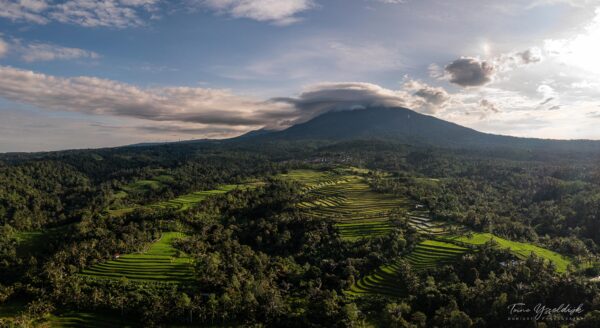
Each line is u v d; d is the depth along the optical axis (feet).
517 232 606.96
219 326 382.83
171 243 569.64
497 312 361.10
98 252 513.86
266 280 458.91
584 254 514.27
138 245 547.08
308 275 487.20
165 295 414.82
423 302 395.75
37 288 440.86
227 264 492.54
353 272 474.90
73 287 430.20
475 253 484.33
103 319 394.93
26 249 624.59
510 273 423.23
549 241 569.23
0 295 424.46
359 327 366.02
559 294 372.38
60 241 614.75
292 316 389.19
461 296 388.16
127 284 440.04
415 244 533.14
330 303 396.78
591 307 350.23
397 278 457.68
